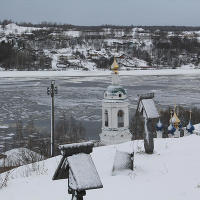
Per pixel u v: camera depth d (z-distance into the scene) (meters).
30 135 62.84
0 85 164.75
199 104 104.56
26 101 112.69
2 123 81.25
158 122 45.56
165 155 18.52
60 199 12.39
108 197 12.24
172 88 148.88
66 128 66.62
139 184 13.51
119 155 15.69
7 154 34.19
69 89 147.25
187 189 12.45
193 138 23.05
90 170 8.56
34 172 17.12
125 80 192.12
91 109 98.12
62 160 8.80
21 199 12.59
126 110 40.47
